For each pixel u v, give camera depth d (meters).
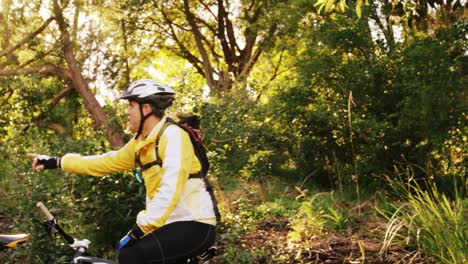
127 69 21.86
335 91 11.84
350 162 11.63
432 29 11.23
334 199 9.30
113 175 6.91
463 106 10.20
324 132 11.79
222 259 6.56
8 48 17.22
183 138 4.17
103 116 17.45
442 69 10.43
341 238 7.01
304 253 6.64
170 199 4.01
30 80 15.46
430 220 6.32
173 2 25.23
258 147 11.82
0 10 17.05
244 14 24.69
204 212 4.19
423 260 6.24
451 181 10.66
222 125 11.61
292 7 13.91
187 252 4.16
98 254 6.82
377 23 11.93
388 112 11.60
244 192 9.23
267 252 6.49
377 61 11.53
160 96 4.28
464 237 6.05
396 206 7.82
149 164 4.21
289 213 8.27
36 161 4.70
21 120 14.41
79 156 4.65
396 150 11.14
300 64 12.03
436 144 10.66
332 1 7.26
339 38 11.63
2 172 8.29
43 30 18.06
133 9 22.44
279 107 12.19
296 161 11.91
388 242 6.31
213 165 8.13
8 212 7.92
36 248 6.46
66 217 6.77
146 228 4.06
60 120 16.92
